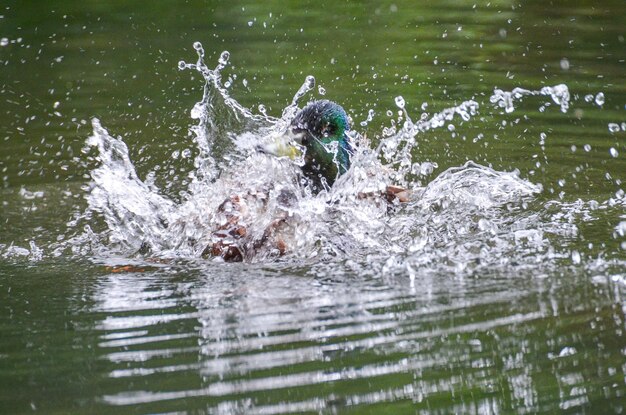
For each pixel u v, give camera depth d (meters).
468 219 16.38
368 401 10.51
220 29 29.95
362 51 27.22
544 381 10.89
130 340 12.02
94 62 27.17
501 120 21.94
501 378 10.98
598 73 24.61
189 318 12.69
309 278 14.16
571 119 21.83
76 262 15.34
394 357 11.47
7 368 11.32
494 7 31.28
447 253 14.95
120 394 10.62
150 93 24.59
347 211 16.27
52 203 18.45
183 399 10.52
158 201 17.03
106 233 16.88
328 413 10.22
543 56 26.20
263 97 23.38
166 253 15.74
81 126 22.50
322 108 17.36
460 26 29.39
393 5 32.34
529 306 12.70
